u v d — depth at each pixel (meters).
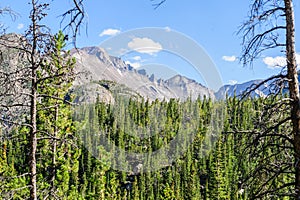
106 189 33.91
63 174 17.56
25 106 10.38
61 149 17.55
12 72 9.52
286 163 8.23
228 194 47.44
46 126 16.52
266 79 8.32
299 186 8.07
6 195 10.39
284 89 8.20
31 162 10.88
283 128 8.39
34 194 10.91
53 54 10.26
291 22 8.20
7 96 9.74
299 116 8.15
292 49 8.20
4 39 8.89
